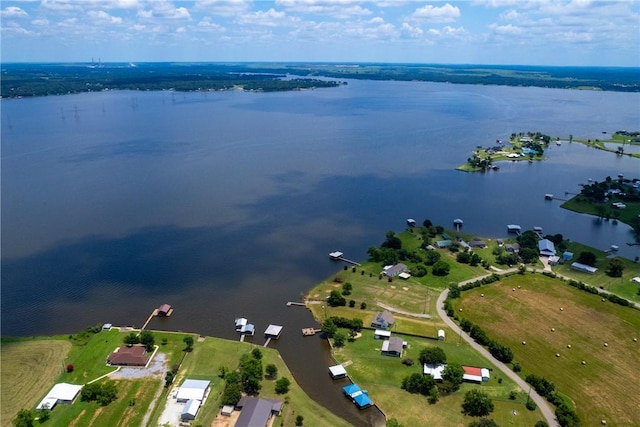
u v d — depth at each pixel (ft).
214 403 385.29
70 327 492.13
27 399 387.96
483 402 373.20
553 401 385.09
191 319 508.53
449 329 486.38
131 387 401.49
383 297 548.31
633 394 397.39
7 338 467.52
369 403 383.65
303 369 433.07
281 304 539.70
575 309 522.88
